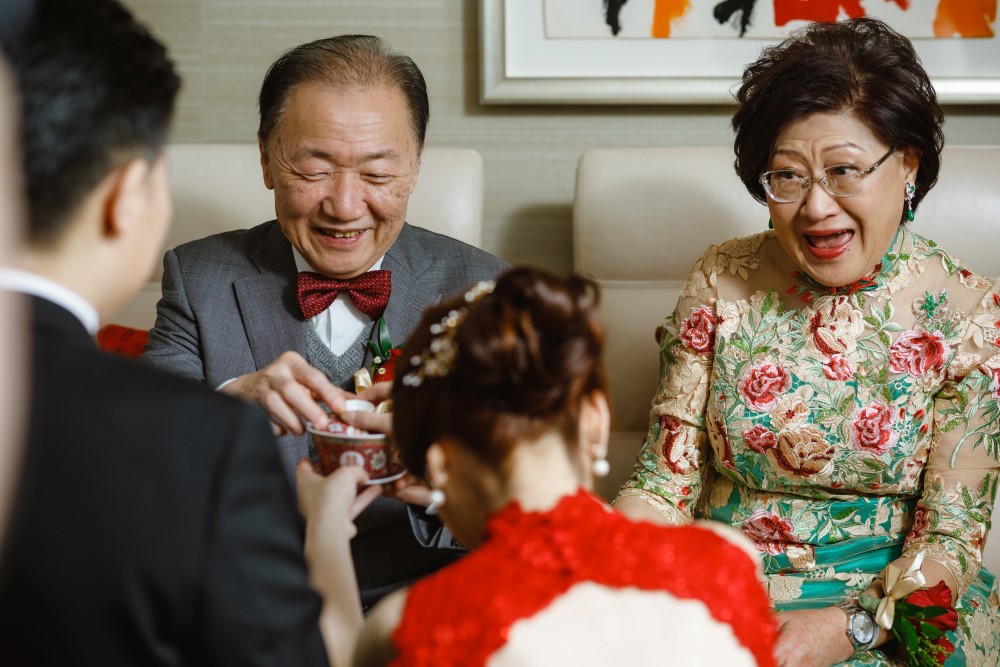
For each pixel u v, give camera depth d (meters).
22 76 0.84
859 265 1.58
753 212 2.22
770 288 1.71
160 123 0.93
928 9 2.47
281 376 1.40
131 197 0.91
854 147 1.51
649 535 0.94
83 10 0.89
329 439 1.29
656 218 2.25
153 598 0.83
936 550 1.58
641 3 2.48
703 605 0.89
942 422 1.64
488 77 2.51
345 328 1.78
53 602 0.81
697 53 2.50
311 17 2.56
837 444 1.63
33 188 0.85
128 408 0.84
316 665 0.91
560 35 2.49
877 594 1.55
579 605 0.87
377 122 1.60
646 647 0.86
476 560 0.92
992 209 2.16
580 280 1.00
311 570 1.12
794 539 1.68
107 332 2.10
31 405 0.81
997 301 1.63
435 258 1.85
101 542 0.81
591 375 1.00
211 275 1.78
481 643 0.86
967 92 2.49
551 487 0.97
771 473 1.69
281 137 1.62
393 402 1.08
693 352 1.75
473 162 2.28
